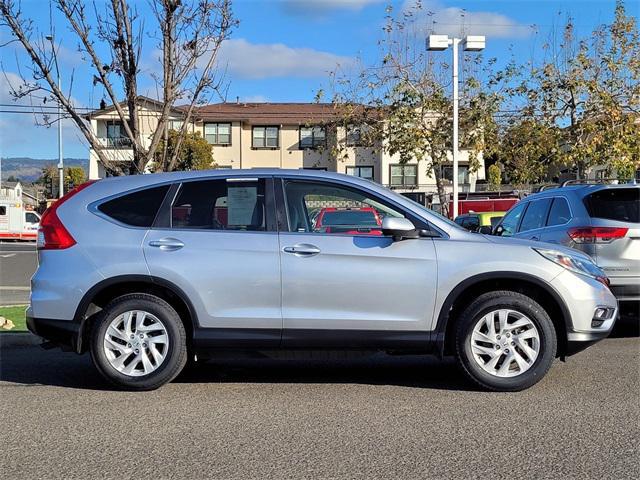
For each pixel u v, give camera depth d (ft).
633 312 26.21
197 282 18.76
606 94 61.82
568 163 64.80
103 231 19.22
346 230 19.40
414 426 16.22
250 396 19.06
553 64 65.92
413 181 149.48
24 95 28.27
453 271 18.71
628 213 26.04
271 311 18.79
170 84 28.91
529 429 15.94
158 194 19.61
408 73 78.89
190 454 14.48
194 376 21.50
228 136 160.45
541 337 18.75
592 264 19.85
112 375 19.08
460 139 81.41
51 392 19.61
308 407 17.92
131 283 19.25
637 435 15.51
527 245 19.22
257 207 19.35
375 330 18.80
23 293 45.62
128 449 14.82
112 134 32.76
